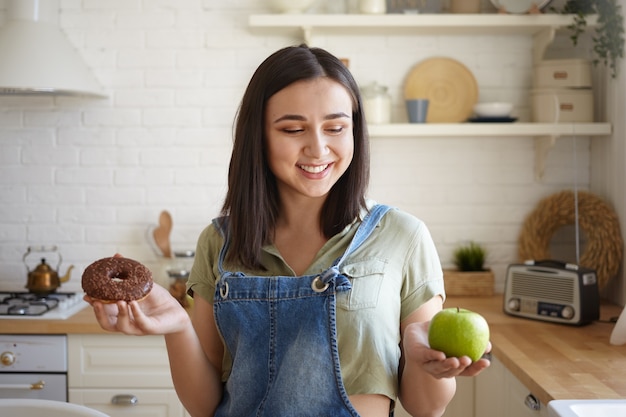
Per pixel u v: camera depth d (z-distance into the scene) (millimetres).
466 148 3400
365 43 3363
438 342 1183
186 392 1374
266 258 1388
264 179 1368
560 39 3342
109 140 3387
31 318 2879
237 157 1369
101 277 1222
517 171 3404
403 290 1362
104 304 1213
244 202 1366
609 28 3072
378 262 1334
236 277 1353
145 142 3385
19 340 2850
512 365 2236
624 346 2404
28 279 3178
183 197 3404
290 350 1309
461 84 3338
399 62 3369
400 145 3398
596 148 3314
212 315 1435
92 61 3357
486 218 3410
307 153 1274
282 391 1300
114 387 2869
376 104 3152
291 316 1316
